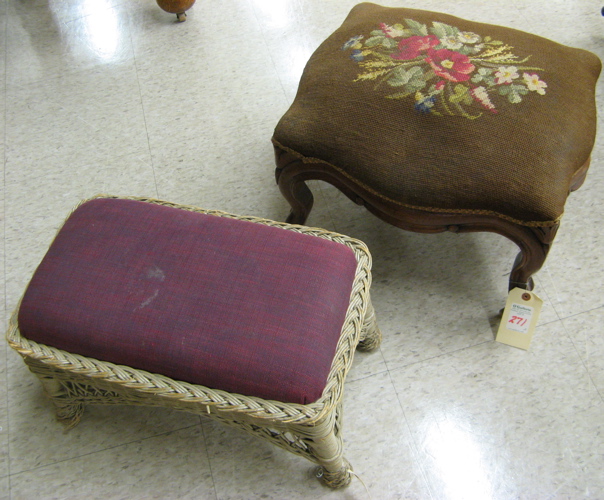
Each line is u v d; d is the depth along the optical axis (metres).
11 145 1.68
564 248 1.41
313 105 1.14
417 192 1.05
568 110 1.08
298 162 1.18
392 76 1.11
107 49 1.88
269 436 1.01
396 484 1.16
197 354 0.86
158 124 1.70
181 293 0.91
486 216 1.07
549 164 1.02
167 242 0.96
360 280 0.97
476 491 1.15
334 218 1.50
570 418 1.21
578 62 1.16
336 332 0.90
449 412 1.23
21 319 0.93
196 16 1.94
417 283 1.40
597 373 1.25
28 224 1.54
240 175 1.59
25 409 1.27
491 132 1.04
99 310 0.90
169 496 1.17
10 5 2.01
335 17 1.89
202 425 1.25
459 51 1.14
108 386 0.97
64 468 1.21
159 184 1.59
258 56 1.82
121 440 1.23
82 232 0.99
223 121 1.70
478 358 1.29
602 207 1.46
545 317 1.33
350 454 1.20
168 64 1.83
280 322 0.87
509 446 1.19
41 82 1.81
